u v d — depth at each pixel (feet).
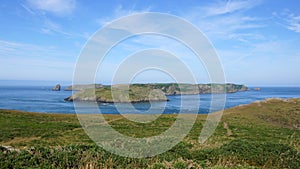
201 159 33.42
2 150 30.89
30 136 64.08
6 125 80.79
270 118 112.16
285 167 32.14
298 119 109.50
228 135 67.56
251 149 36.22
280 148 36.86
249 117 112.98
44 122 94.22
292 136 67.62
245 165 30.53
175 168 27.35
